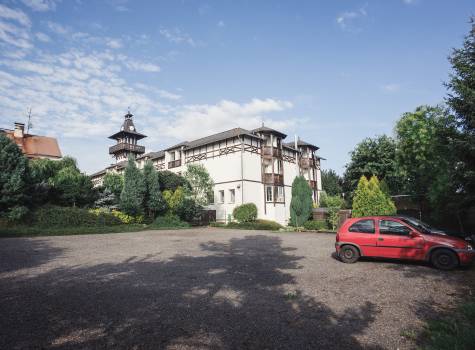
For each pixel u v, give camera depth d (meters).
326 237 18.09
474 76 9.74
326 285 6.95
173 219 25.83
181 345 3.97
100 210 22.84
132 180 23.88
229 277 7.77
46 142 44.44
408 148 19.33
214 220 30.88
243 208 27.25
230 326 4.60
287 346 3.94
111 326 4.59
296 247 13.55
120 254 11.38
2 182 17.70
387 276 7.71
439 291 6.29
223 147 32.97
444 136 10.98
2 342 4.02
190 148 36.19
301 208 27.00
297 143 40.91
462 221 13.98
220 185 32.59
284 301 5.80
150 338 4.18
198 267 9.05
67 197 22.36
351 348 3.87
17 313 5.10
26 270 8.43
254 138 32.56
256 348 3.89
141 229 22.34
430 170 14.32
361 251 9.48
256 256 11.09
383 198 18.36
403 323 4.67
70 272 8.26
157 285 6.96
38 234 17.30
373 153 28.06
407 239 8.94
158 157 42.12
